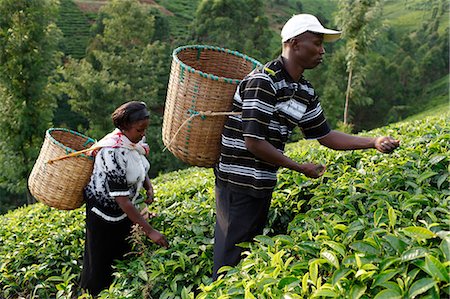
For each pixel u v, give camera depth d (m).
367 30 22.12
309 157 4.93
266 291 2.27
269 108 2.98
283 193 4.19
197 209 4.58
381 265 2.12
